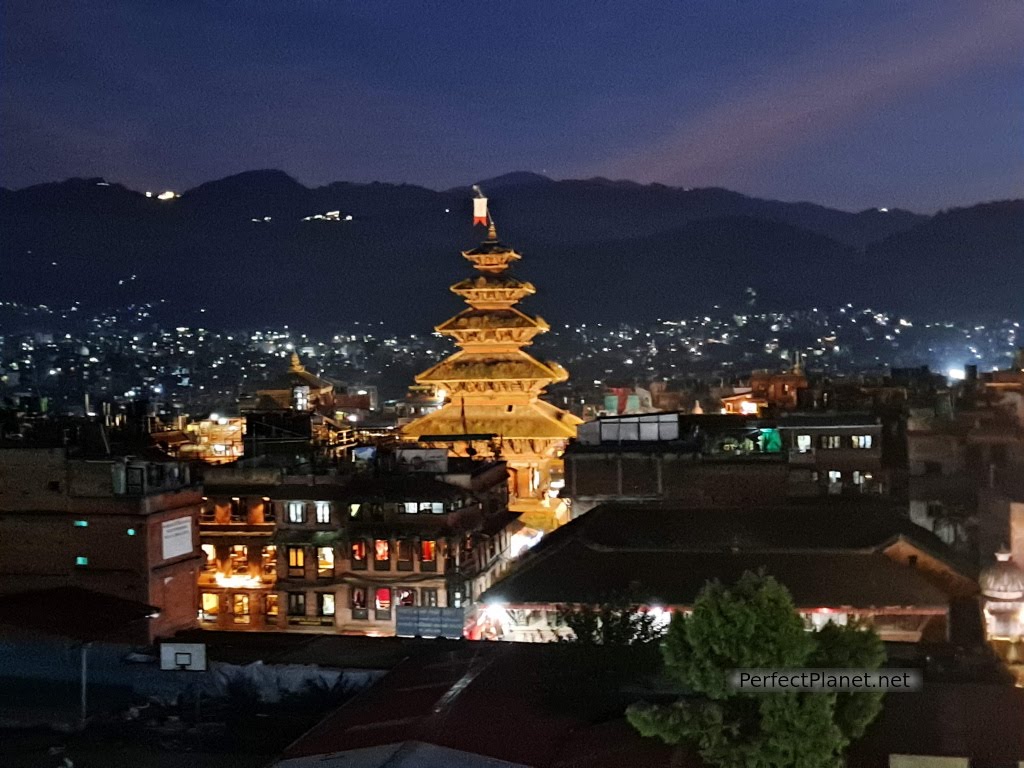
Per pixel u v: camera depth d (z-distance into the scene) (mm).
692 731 35000
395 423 163750
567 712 42000
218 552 81812
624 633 44281
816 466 91312
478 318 128375
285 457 91375
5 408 118312
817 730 34406
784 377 158375
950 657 48875
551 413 128875
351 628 76750
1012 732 38250
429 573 76062
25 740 47344
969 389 126000
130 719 49281
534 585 61406
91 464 64188
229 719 48844
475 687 44688
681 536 65125
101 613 58750
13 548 64375
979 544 86375
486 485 86000
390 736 39844
